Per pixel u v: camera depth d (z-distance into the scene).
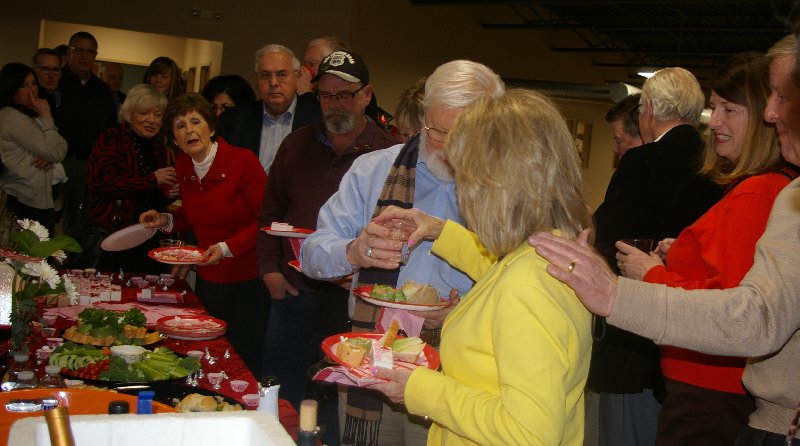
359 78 2.88
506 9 12.20
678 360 1.99
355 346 1.62
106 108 6.14
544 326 1.19
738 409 1.92
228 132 4.30
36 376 1.88
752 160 1.91
